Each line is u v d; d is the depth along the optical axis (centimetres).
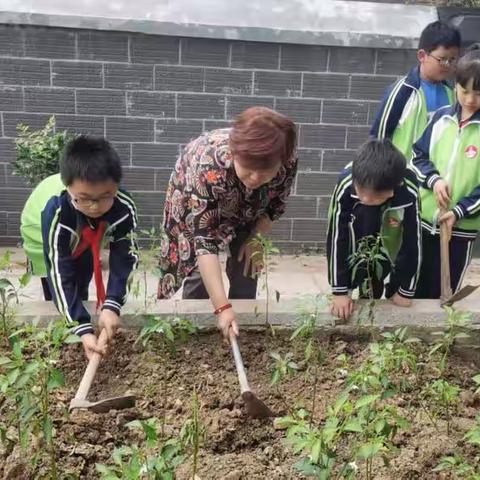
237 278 304
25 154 456
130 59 476
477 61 281
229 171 236
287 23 475
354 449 188
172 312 267
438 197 292
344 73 489
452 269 319
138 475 169
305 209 521
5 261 262
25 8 459
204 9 476
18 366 186
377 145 241
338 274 270
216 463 210
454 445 221
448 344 252
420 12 497
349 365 261
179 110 491
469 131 295
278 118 214
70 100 483
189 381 250
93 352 233
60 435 216
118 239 254
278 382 251
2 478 198
